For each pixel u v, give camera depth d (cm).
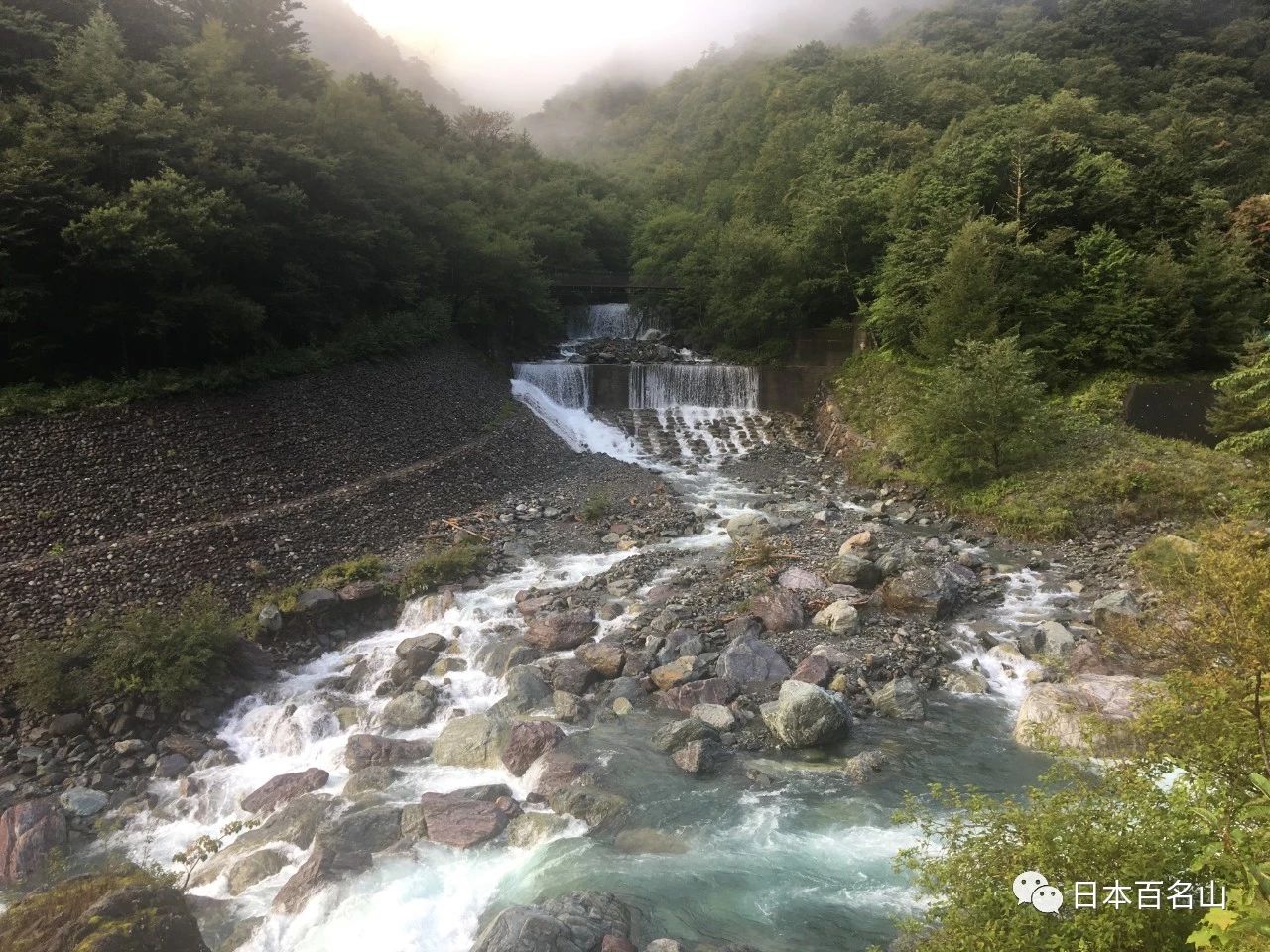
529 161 7669
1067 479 2773
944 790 1358
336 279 3594
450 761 1548
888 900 1102
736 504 3325
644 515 3117
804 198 5306
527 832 1296
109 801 1475
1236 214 3972
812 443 4328
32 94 2605
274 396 2861
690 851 1227
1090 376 3453
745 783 1409
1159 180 4050
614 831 1287
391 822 1326
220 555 2169
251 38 4084
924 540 2680
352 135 3847
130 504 2178
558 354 5294
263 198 3038
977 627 1991
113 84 2708
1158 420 3095
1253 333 3222
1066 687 1584
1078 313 3506
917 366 3784
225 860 1288
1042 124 4594
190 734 1683
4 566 1867
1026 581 2294
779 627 1986
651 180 8769
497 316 4772
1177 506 2536
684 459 4134
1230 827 567
